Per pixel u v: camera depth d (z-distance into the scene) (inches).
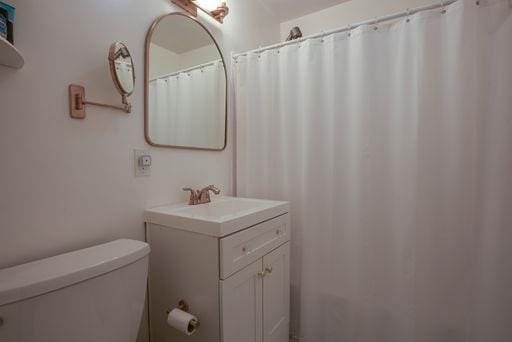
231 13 70.3
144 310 47.1
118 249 36.6
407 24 50.0
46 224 35.2
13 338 25.6
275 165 65.6
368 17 80.1
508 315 42.9
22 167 32.9
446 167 47.1
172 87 53.0
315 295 58.9
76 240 38.3
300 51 61.3
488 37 43.4
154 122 49.4
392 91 52.3
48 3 34.8
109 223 42.5
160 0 50.6
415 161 48.9
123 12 44.1
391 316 53.0
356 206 54.7
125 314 34.6
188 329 37.7
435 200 47.5
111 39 42.2
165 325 45.2
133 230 46.2
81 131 38.7
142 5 47.2
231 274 39.8
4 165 31.4
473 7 43.6
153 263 46.6
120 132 43.9
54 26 35.4
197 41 58.9
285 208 55.9
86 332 30.5
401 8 75.6
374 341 53.9
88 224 39.8
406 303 50.7
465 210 45.4
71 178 37.7
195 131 59.0
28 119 33.2
